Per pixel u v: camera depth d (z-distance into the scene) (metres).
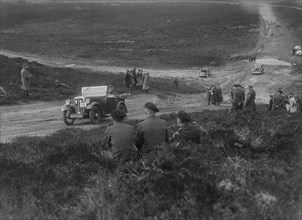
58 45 97.31
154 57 86.56
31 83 29.20
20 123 17.30
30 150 8.88
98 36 117.25
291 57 84.00
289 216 4.68
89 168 6.65
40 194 5.61
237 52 92.62
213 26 126.19
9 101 23.09
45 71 36.12
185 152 6.22
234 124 10.98
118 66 74.50
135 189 5.33
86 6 182.50
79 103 16.73
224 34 115.12
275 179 5.81
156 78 54.41
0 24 137.38
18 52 84.06
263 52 91.25
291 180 5.80
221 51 94.31
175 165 5.60
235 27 123.50
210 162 6.25
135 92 34.19
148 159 6.01
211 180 5.16
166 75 66.19
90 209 4.79
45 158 7.46
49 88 29.31
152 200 4.96
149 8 169.62
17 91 25.83
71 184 6.04
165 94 36.31
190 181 5.14
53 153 7.55
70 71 40.47
